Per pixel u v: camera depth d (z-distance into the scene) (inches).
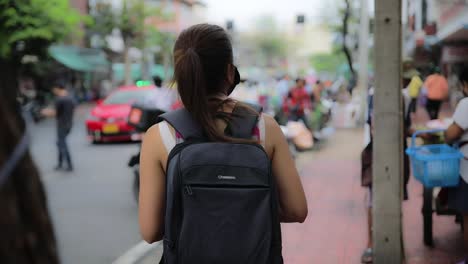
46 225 45.2
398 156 180.7
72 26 1060.5
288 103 577.0
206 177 76.2
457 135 172.9
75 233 263.1
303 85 580.4
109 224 279.4
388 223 183.0
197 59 81.7
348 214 286.8
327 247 232.7
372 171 189.9
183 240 75.4
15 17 964.0
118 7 1723.7
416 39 1214.9
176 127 81.3
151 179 82.9
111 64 1971.0
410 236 239.6
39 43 1043.3
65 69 1632.6
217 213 75.2
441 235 239.5
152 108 307.6
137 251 234.8
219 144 78.6
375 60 178.5
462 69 177.2
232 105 84.6
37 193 44.9
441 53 1235.9
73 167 466.6
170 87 85.0
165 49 1833.2
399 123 179.8
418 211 284.0
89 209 311.1
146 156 83.4
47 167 468.8
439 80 668.7
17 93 46.2
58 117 450.3
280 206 86.1
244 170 76.9
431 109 676.7
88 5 1756.9
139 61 2171.5
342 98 1205.7
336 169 426.6
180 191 77.0
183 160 77.0
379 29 177.2
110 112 634.8
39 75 1379.2
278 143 84.4
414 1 1398.9
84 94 1754.4
